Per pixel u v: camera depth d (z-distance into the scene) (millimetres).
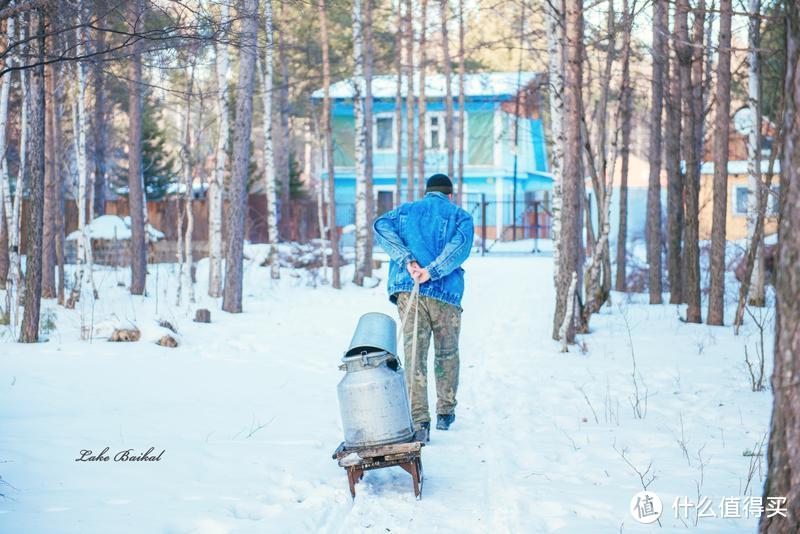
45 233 17328
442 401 6895
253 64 16859
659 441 6551
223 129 18641
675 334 13641
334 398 8570
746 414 7570
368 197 26172
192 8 6918
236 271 16812
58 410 7359
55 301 16625
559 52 16859
